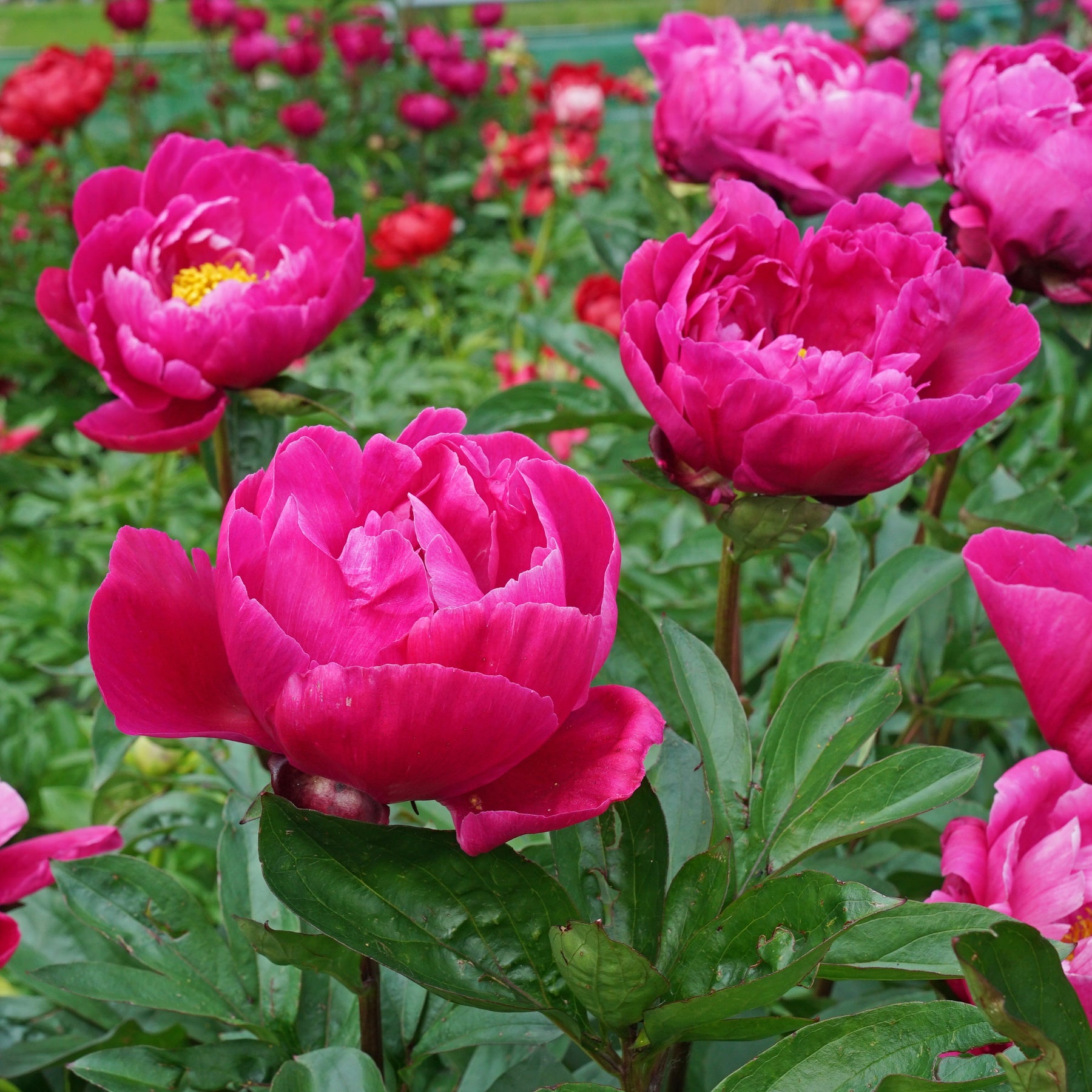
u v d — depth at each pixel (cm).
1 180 758
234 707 86
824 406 104
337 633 79
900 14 621
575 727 86
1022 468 232
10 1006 149
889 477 101
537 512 83
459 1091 114
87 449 458
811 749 105
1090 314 145
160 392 151
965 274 112
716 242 110
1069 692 105
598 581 88
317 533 83
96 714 163
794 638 134
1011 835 107
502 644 76
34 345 674
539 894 87
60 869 115
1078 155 136
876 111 162
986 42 763
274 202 165
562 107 588
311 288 154
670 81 205
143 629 83
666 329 106
